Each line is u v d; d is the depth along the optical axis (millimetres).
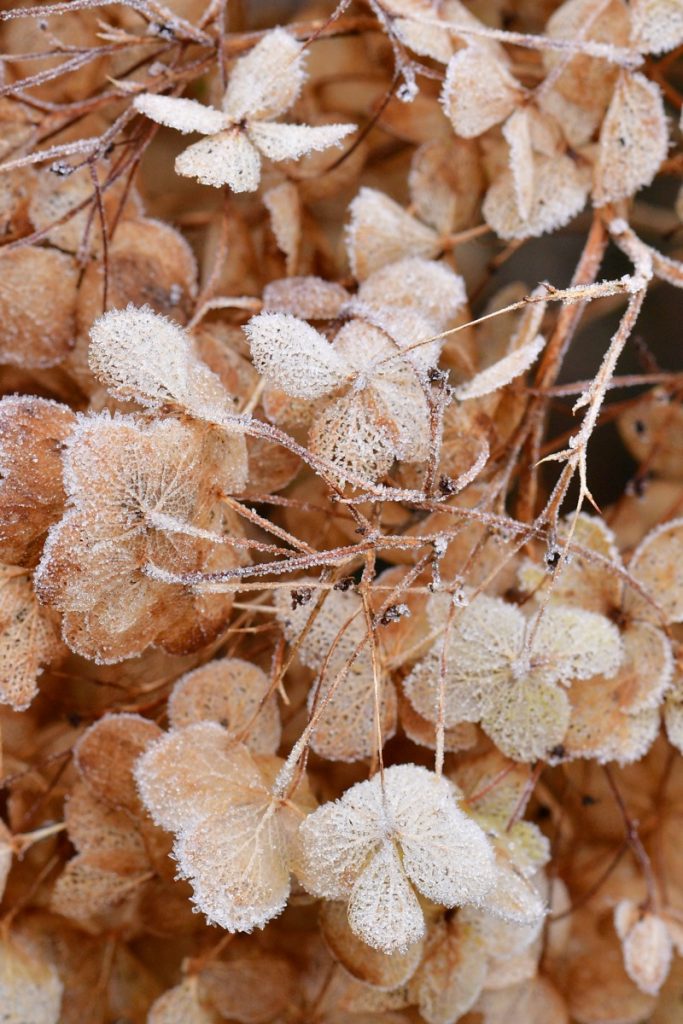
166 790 394
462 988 424
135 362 386
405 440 396
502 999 445
